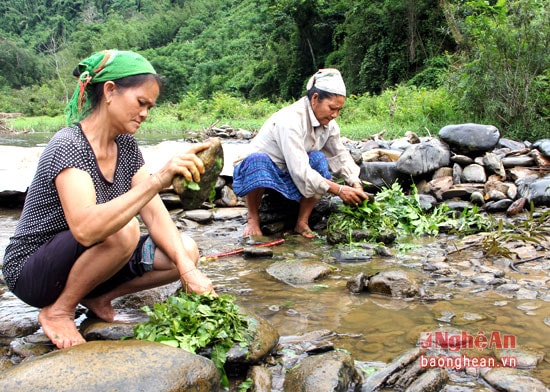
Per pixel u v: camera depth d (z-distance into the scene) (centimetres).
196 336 204
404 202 455
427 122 1038
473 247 377
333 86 396
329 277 324
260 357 209
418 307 271
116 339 222
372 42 2791
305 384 187
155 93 217
